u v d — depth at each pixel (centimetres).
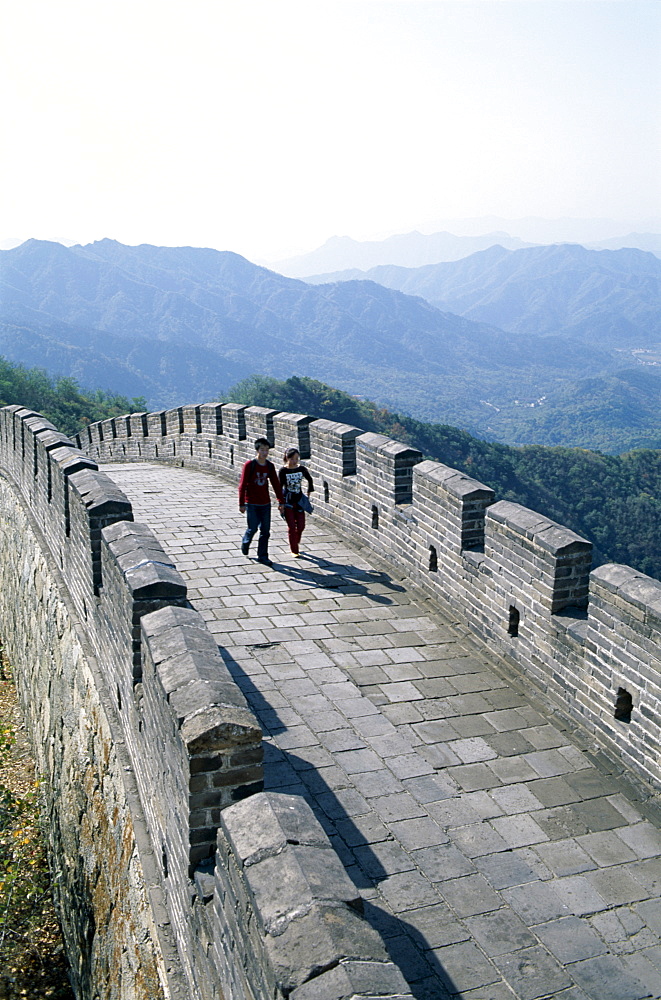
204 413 1850
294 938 284
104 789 685
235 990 341
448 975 396
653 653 538
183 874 434
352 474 1141
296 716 638
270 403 16238
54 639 1026
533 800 539
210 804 409
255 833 340
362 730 620
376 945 283
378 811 521
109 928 639
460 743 606
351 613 852
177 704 427
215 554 1059
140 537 666
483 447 14762
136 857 550
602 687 597
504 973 399
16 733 1384
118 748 640
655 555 12669
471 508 809
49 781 1034
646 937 426
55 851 963
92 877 722
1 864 993
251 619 830
